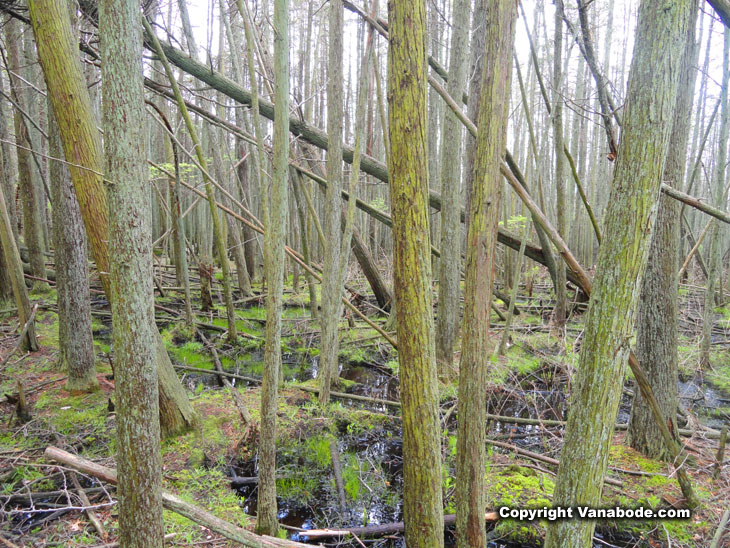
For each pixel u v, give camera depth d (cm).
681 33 140
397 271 176
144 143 173
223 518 309
